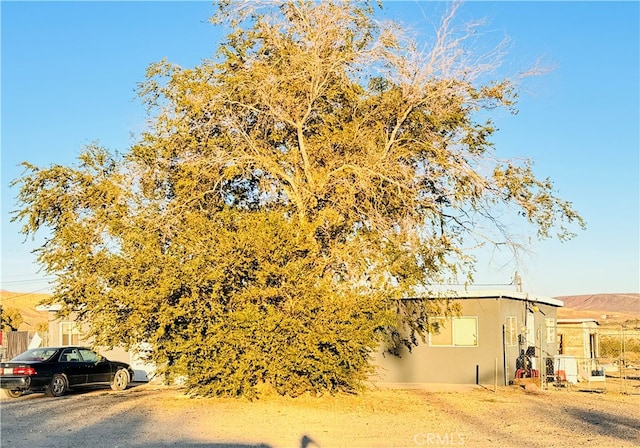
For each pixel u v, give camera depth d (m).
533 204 21.12
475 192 21.03
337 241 20.11
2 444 12.75
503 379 27.17
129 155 21.11
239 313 17.52
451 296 25.34
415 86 20.36
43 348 23.42
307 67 20.38
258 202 22.28
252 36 21.06
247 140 20.83
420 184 21.25
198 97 20.30
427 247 20.89
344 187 20.12
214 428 14.67
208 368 18.22
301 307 17.75
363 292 18.59
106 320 18.81
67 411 17.45
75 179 21.70
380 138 20.84
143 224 19.88
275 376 18.52
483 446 12.82
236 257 17.72
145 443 12.89
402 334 28.23
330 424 15.40
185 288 17.89
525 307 30.77
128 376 25.06
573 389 24.95
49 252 21.45
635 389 25.19
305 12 20.77
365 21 21.00
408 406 18.72
